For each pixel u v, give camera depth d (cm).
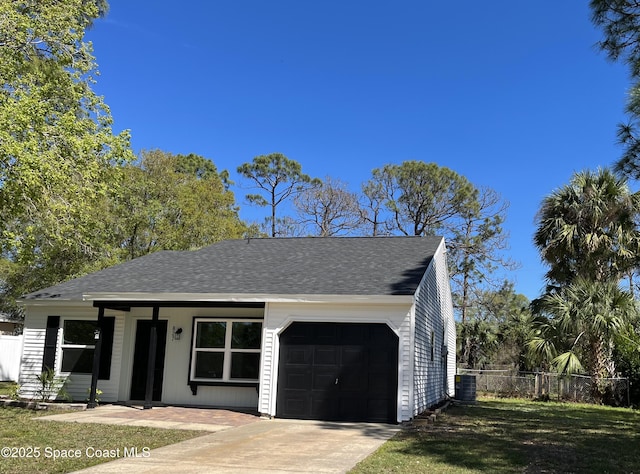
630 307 1866
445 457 815
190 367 1459
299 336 1277
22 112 1174
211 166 4425
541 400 2094
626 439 1065
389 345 1234
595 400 1936
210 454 803
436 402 1716
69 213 1381
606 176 1909
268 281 1375
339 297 1230
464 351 3566
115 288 1430
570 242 1953
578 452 900
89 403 1352
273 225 4047
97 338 1386
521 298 4266
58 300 1503
